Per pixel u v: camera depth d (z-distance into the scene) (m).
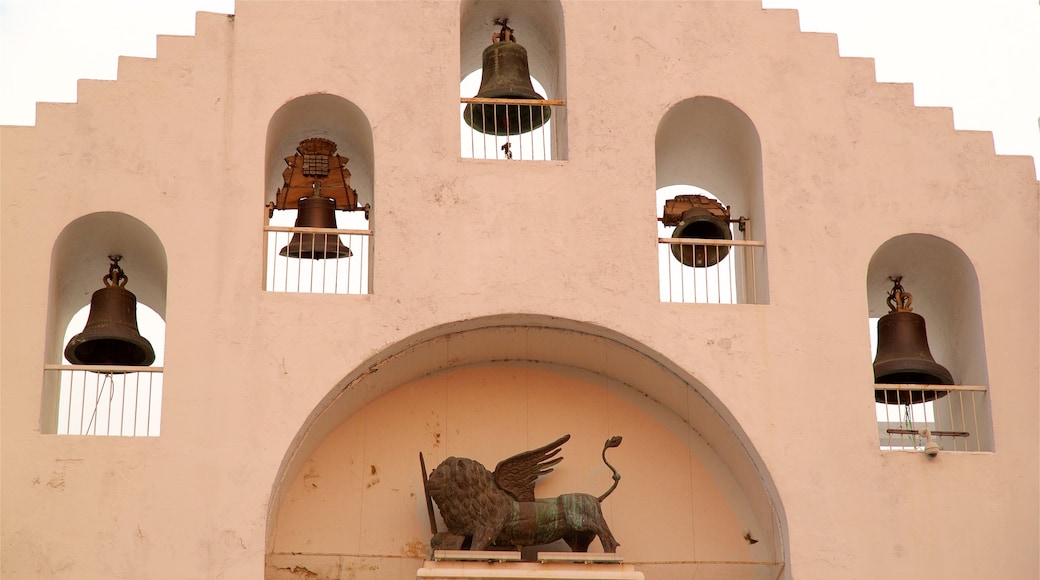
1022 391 20.77
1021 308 21.14
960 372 21.69
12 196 20.38
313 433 20.28
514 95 22.14
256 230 20.50
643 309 20.59
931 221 21.39
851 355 20.66
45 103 20.80
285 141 22.16
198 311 20.05
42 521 19.06
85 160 20.62
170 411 19.61
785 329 20.69
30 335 19.84
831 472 20.14
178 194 20.58
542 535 20.14
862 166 21.56
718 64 21.88
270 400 19.75
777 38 22.08
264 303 20.16
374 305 20.28
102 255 21.36
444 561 19.56
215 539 19.12
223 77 21.17
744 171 22.34
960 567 19.88
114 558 18.97
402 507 20.69
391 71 21.45
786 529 19.94
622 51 21.81
